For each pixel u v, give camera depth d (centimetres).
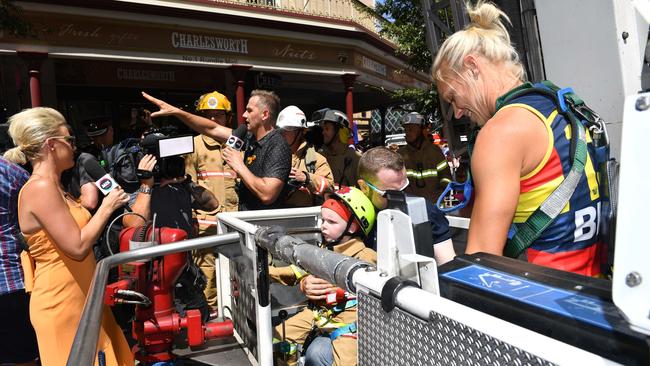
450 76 142
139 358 238
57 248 232
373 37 1259
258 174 321
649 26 160
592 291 77
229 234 223
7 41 796
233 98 1218
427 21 278
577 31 185
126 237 259
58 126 234
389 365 98
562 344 64
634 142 62
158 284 234
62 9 835
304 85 1402
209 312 311
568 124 124
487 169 121
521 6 208
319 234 279
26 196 223
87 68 1027
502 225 120
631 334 61
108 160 420
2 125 425
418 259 92
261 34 1060
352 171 488
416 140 562
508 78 138
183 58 973
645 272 59
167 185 330
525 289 82
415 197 108
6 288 270
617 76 174
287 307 250
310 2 1137
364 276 108
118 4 877
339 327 200
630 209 61
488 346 72
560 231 126
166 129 344
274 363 229
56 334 232
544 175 122
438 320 82
